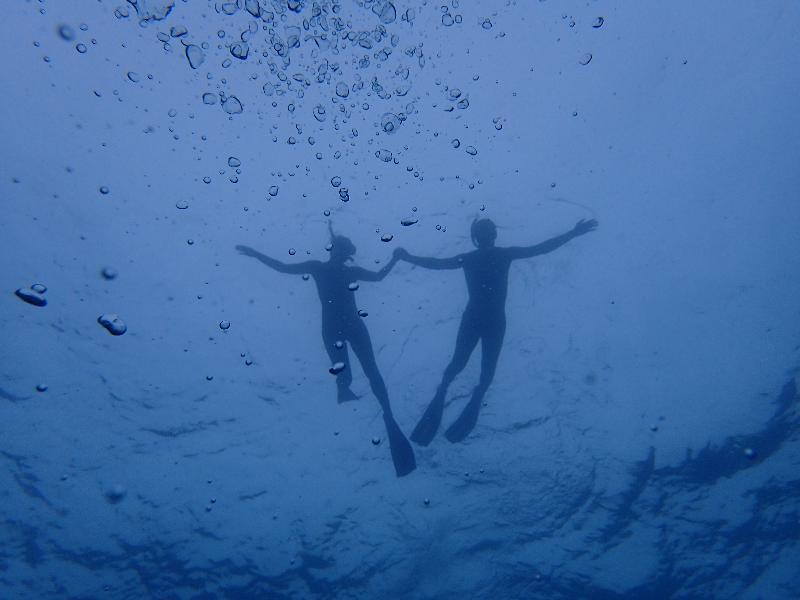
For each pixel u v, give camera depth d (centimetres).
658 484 385
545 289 501
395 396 460
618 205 535
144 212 551
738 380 410
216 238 552
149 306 503
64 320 481
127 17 511
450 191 568
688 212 509
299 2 440
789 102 512
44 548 393
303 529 407
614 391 433
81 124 559
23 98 546
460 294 506
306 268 372
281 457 443
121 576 387
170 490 423
